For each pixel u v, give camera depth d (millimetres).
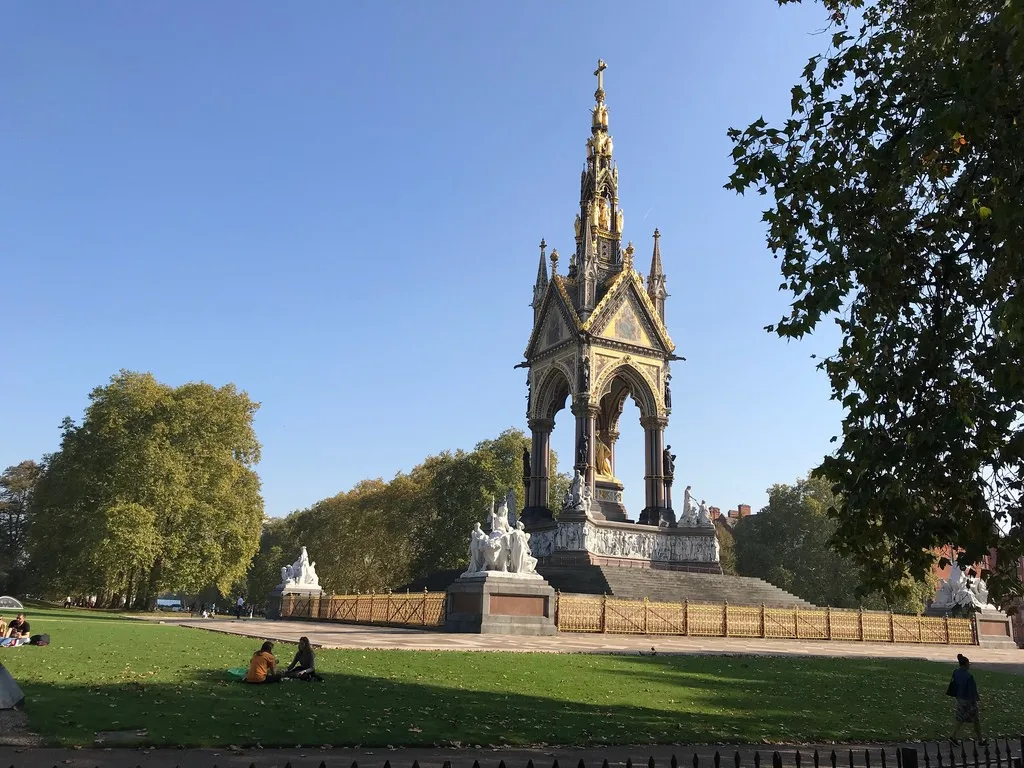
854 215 15422
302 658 19797
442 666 23500
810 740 16688
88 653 23922
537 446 68250
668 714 18000
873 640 52062
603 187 72812
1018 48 10039
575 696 19469
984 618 57594
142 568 73375
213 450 76938
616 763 12812
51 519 73312
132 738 12453
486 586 38625
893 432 14344
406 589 62812
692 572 62156
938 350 13977
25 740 12047
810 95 16250
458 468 93250
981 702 25469
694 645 38469
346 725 14406
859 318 15266
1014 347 12359
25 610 59375
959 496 14055
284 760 11688
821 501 98188
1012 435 13680
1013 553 13906
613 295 66188
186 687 17562
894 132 14914
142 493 70875
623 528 61125
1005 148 12922
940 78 12477
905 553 14648
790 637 48906
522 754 13211
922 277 15211
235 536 77062
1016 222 11961
